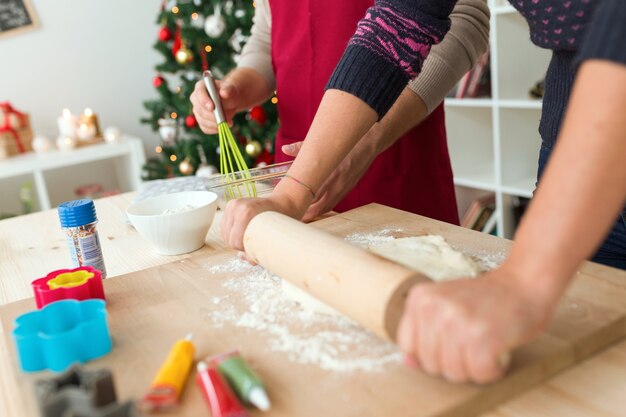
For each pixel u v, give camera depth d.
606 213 0.46
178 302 0.75
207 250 0.97
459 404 0.51
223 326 0.68
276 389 0.55
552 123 0.88
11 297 0.89
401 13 0.85
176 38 2.63
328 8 1.30
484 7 1.17
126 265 0.96
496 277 0.49
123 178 3.27
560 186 0.47
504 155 2.32
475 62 1.17
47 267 1.00
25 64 3.12
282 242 0.71
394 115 1.06
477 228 2.50
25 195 2.91
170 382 0.54
